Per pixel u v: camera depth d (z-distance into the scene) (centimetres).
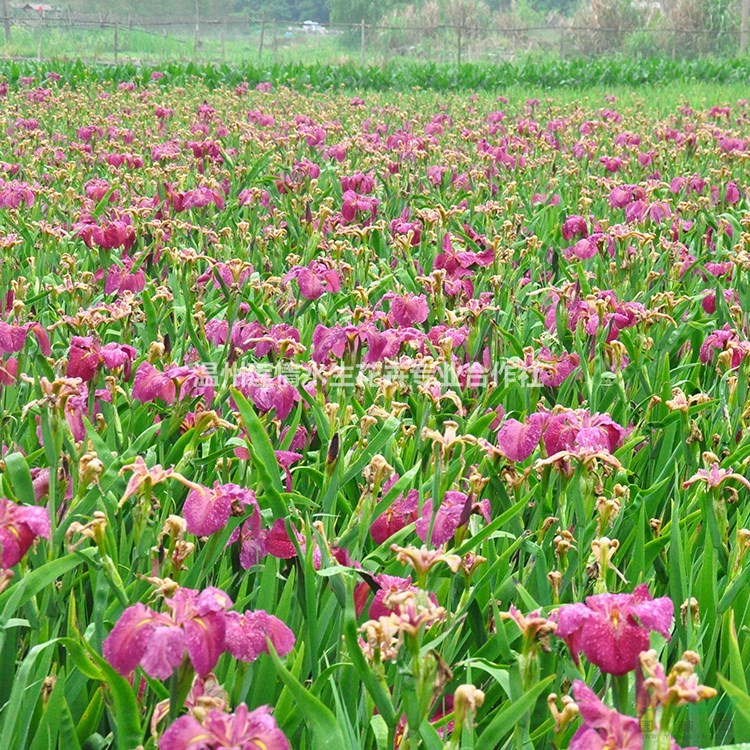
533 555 360
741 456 412
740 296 679
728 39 5841
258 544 331
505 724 222
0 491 329
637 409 512
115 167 1188
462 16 7694
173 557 288
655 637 296
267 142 1389
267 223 953
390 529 337
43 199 986
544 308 674
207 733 192
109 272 614
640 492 406
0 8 8756
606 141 1561
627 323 527
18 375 453
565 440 346
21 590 257
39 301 658
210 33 10144
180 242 894
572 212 1049
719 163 1346
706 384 594
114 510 338
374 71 3484
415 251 898
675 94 3164
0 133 1496
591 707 200
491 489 367
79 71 3066
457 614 296
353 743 262
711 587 323
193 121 1727
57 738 271
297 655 282
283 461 369
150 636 216
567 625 222
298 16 12619
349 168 1198
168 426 396
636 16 6275
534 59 5316
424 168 1251
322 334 444
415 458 434
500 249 731
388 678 293
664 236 913
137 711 230
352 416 419
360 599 304
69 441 326
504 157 1261
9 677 273
